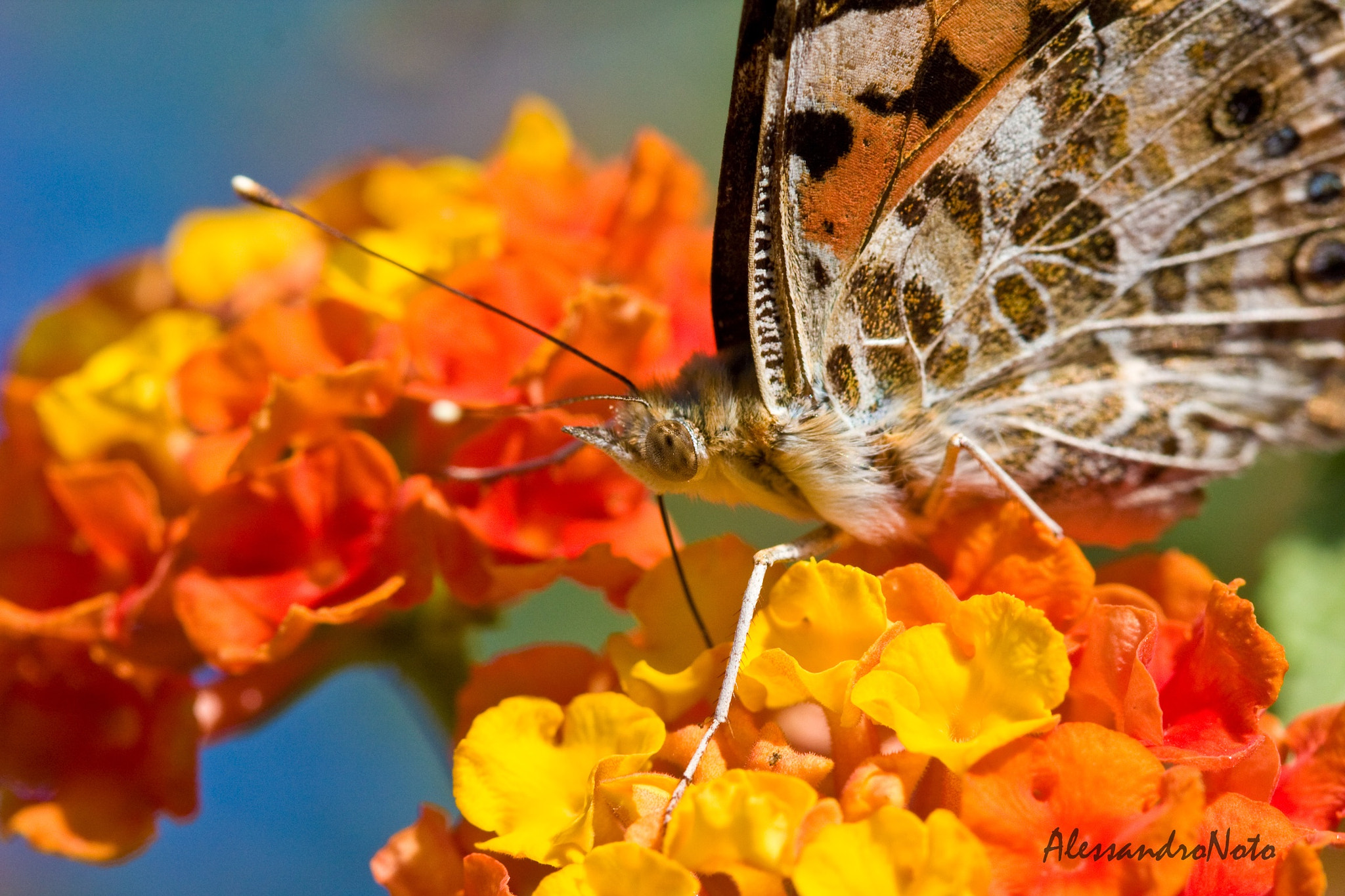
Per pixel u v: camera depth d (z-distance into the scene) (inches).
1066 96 6.5
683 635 6.5
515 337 6.8
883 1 6.4
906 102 6.4
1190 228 6.6
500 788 6.3
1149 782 6.1
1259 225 6.6
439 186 7.1
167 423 6.8
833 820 6.1
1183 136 6.5
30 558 6.8
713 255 6.6
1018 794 6.1
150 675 6.7
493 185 7.0
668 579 6.5
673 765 6.3
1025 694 6.2
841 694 6.3
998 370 6.6
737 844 6.1
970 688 6.2
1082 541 6.8
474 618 6.9
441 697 6.8
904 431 6.5
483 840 6.4
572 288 6.8
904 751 6.2
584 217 7.1
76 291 7.2
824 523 6.6
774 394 6.5
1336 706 6.4
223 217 7.1
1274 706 6.7
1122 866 6.1
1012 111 6.5
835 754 6.3
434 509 6.6
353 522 6.6
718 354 6.6
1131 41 6.5
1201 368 6.7
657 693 6.4
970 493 6.6
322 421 6.6
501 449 6.7
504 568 6.6
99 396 6.8
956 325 6.6
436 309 6.7
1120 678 6.2
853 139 6.4
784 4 6.3
